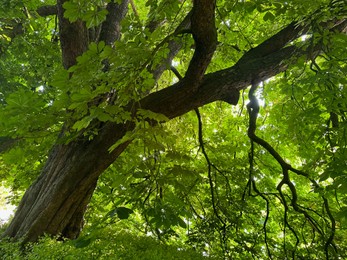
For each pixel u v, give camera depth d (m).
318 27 3.79
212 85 4.22
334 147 3.97
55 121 3.53
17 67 8.14
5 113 3.30
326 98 3.63
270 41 4.59
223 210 5.11
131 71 2.96
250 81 4.34
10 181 8.33
